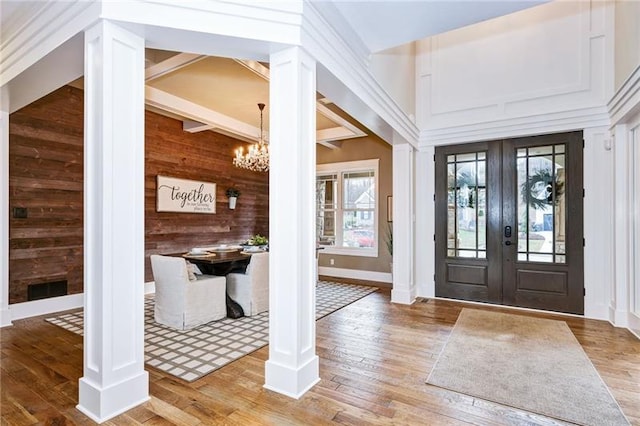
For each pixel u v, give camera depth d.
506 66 4.58
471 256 4.79
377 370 2.60
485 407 2.12
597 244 4.01
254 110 5.33
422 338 3.31
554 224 4.28
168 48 2.29
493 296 4.62
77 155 4.46
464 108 4.83
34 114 4.06
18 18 2.54
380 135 4.31
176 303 3.57
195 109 5.07
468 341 3.23
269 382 2.30
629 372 2.59
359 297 5.02
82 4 2.05
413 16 2.63
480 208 4.74
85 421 1.92
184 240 5.84
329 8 2.45
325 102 4.63
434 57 5.04
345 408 2.08
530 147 4.43
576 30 4.20
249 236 7.22
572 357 2.87
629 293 3.58
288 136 2.25
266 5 2.16
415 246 5.05
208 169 6.30
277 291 2.28
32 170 4.04
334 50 2.63
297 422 1.94
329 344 3.15
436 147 5.04
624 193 3.68
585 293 4.07
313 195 2.41
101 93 1.95
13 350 2.98
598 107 3.94
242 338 3.28
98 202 1.97
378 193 6.48
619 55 3.72
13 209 3.88
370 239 6.66
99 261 1.96
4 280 3.66
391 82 4.02
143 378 2.13
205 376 2.48
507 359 2.82
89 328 2.02
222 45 2.24
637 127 3.41
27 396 2.20
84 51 2.26
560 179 4.26
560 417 2.01
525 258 4.44
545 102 4.34
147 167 5.27
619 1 3.71
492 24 4.68
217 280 3.88
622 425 1.94
